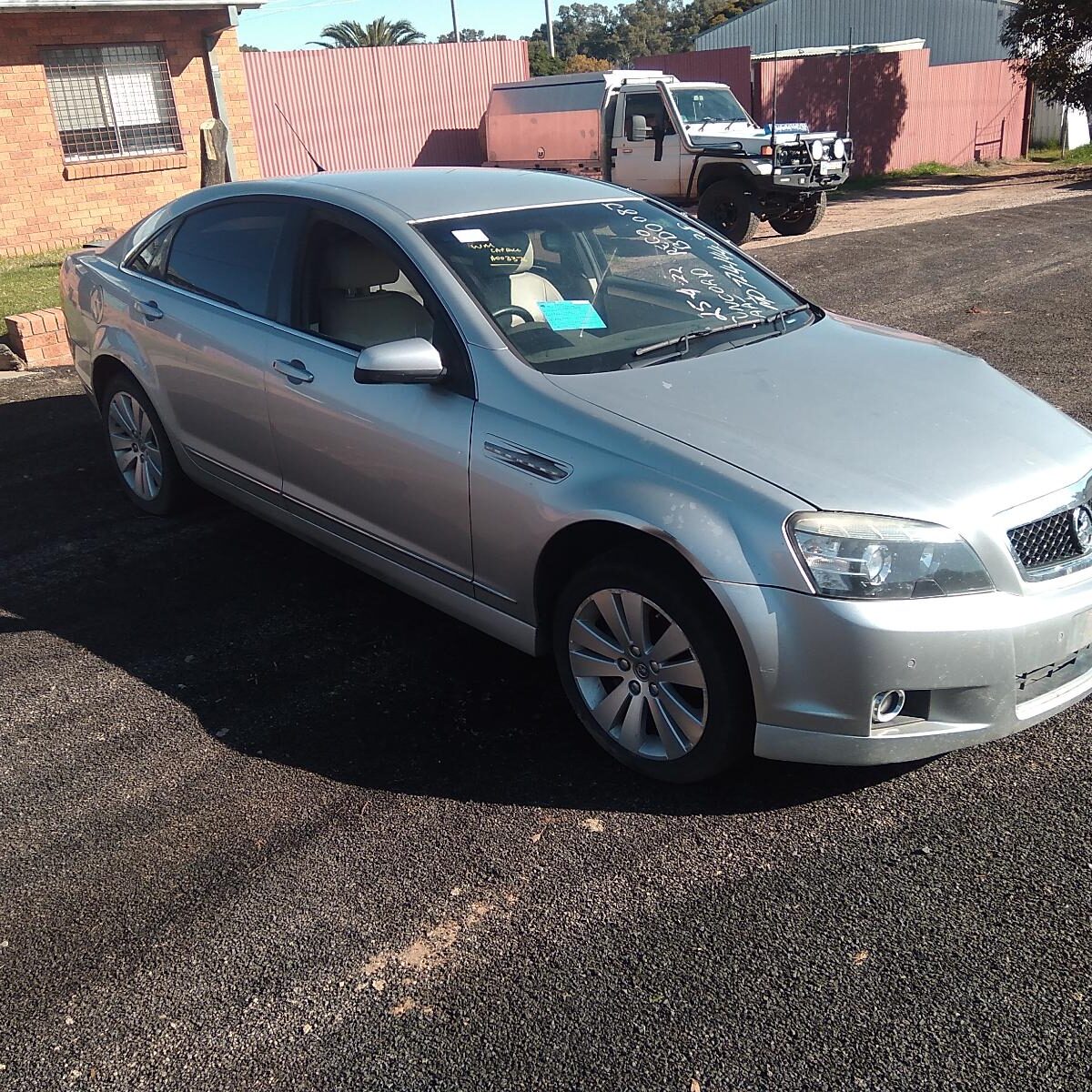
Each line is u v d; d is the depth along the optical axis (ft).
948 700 9.59
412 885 9.48
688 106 52.80
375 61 73.56
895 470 9.93
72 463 20.66
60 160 50.21
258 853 9.94
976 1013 7.90
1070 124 100.89
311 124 72.02
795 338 12.98
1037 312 30.12
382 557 13.23
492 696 12.46
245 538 17.16
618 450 10.37
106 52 50.85
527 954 8.64
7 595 15.34
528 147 58.44
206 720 12.14
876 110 82.58
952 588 9.39
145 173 52.90
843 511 9.43
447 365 11.91
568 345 12.00
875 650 9.22
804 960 8.46
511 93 58.70
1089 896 8.99
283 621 14.44
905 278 36.22
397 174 14.89
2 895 9.50
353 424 12.72
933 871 9.37
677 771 10.55
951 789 10.49
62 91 49.96
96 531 17.51
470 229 13.05
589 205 14.47
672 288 13.56
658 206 15.42
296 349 13.65
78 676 13.16
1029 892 9.07
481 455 11.31
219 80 54.54
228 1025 8.07
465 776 11.00
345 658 13.42
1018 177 76.13
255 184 15.23
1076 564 10.03
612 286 13.26
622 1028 7.91
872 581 9.26
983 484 9.87
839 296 33.78
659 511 9.86
